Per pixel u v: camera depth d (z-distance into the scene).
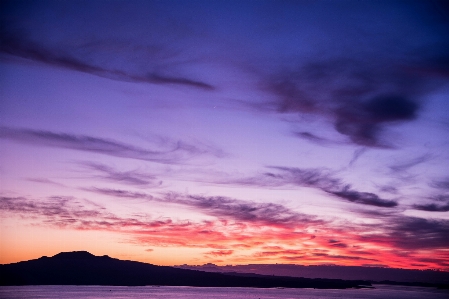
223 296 108.94
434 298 114.31
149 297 97.62
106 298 88.88
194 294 115.44
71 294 98.19
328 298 107.00
